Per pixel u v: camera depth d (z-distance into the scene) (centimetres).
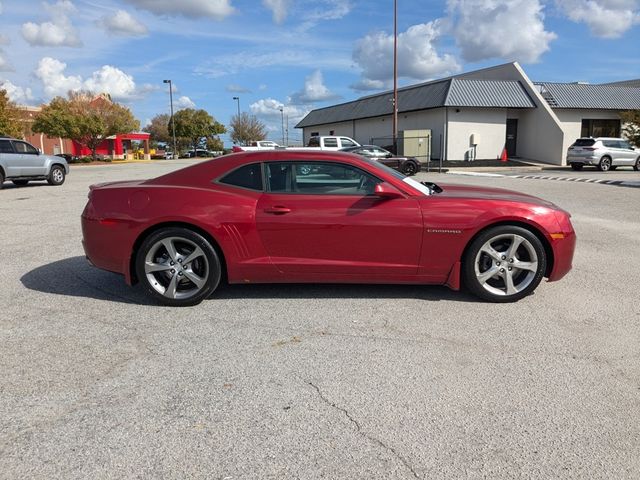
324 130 4362
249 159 455
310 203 438
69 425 265
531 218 439
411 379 314
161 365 335
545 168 2611
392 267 443
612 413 275
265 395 296
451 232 436
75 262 612
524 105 2841
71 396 294
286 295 479
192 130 6938
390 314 429
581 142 2478
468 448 245
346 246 438
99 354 351
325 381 312
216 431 260
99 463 234
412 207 438
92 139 4559
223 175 453
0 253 660
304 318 420
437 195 457
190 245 445
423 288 499
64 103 4444
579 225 875
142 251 441
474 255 445
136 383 310
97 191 461
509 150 3047
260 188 449
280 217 435
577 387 304
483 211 438
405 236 437
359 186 447
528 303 457
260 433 258
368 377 318
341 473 227
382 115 3334
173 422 268
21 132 3288
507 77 3059
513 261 450
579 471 228
